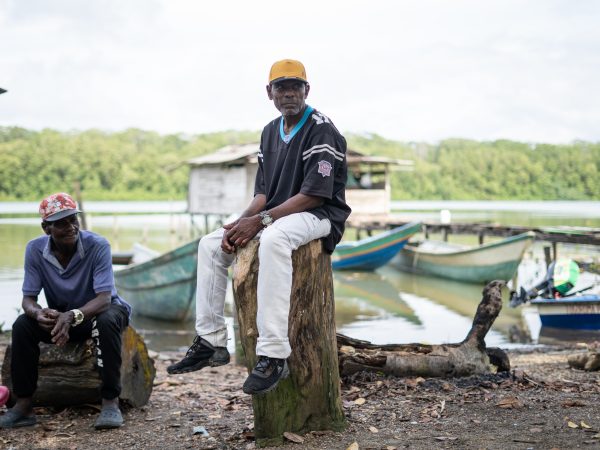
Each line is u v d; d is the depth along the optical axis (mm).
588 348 8711
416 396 5277
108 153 104625
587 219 48844
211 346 4113
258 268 4016
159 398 5914
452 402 5098
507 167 118688
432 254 22891
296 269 4094
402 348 5977
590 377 6320
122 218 61094
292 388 4223
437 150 127375
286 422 4227
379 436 4281
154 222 54344
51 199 4793
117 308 5059
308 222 3979
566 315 12180
